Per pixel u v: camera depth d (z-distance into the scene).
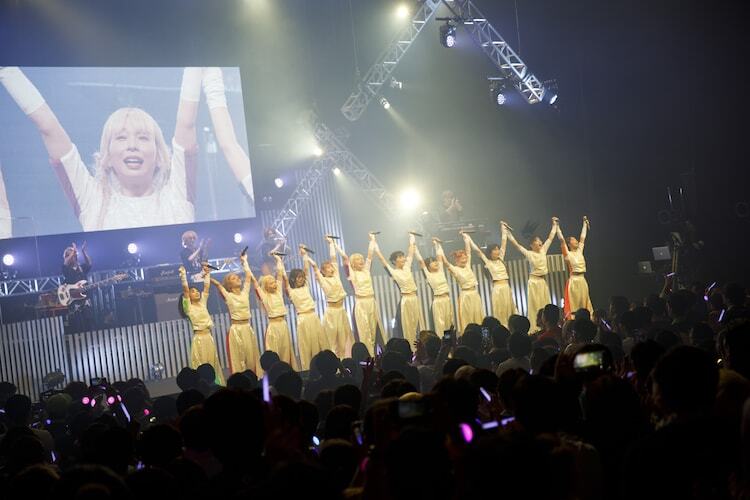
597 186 18.58
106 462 4.44
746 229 16.92
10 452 5.10
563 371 4.06
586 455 3.59
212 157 19.69
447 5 17.77
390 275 15.25
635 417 3.84
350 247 21.25
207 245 18.72
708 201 17.30
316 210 21.03
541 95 17.98
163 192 19.22
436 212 19.56
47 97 18.39
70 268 17.44
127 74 19.06
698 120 17.22
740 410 4.06
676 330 8.94
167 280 17.70
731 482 3.35
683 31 17.08
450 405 3.93
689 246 16.69
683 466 3.22
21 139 18.14
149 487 3.50
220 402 3.42
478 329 10.01
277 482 2.73
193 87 19.59
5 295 17.17
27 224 18.03
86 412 7.18
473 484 2.81
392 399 3.29
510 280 17.05
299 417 4.20
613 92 18.25
